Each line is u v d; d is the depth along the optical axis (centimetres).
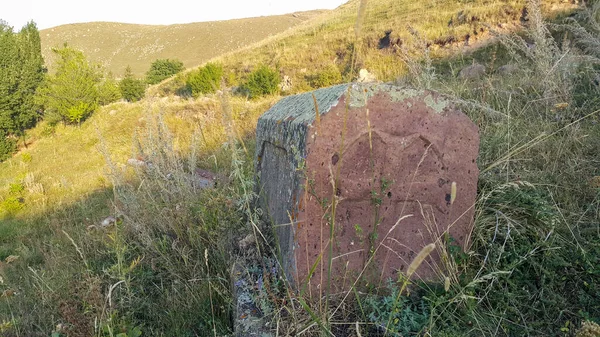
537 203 257
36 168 1232
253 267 268
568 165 310
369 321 218
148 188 431
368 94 225
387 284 242
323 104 234
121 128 1328
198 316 276
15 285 387
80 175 984
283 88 1498
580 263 235
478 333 213
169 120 1132
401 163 236
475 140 244
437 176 243
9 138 1648
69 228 564
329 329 200
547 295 227
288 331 205
